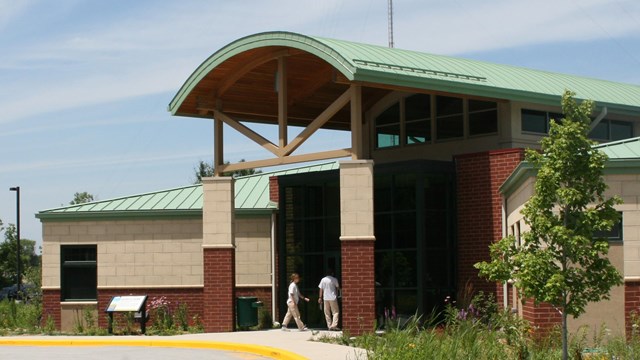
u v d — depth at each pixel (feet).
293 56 83.15
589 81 103.71
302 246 90.79
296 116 100.89
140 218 98.48
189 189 103.71
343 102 78.02
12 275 199.41
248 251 97.71
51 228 99.71
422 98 95.55
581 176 50.24
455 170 85.81
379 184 86.28
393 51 84.53
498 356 54.60
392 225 84.69
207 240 88.12
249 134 86.84
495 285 81.66
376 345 59.98
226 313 87.25
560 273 49.98
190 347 75.10
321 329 86.69
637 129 100.01
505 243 52.34
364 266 76.69
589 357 54.39
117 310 87.10
